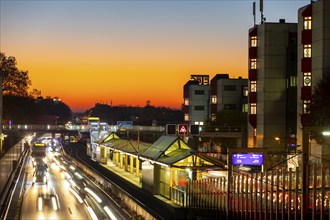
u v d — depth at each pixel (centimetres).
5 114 13588
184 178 5047
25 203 5844
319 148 6144
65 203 5859
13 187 7319
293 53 8194
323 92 5447
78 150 15812
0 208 5266
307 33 6894
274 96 8288
